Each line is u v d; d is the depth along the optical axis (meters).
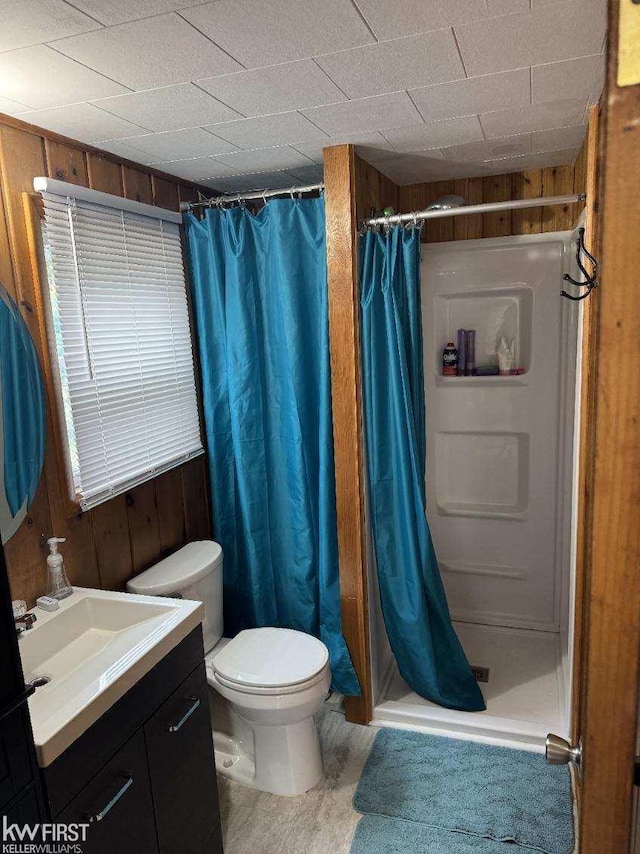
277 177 2.52
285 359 2.42
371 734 2.47
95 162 2.02
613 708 0.58
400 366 2.33
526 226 2.76
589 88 1.64
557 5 1.18
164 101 1.60
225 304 2.48
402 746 2.39
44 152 1.81
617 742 0.59
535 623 3.14
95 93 1.53
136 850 1.52
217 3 1.12
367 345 2.33
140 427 2.23
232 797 2.20
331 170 2.14
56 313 1.83
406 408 2.36
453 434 3.13
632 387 0.52
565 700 2.47
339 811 2.10
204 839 1.84
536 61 1.45
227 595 2.72
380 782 2.22
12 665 1.14
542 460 2.99
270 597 2.63
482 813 2.06
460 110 1.79
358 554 2.38
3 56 1.31
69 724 1.29
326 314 2.33
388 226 2.30
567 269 2.74
